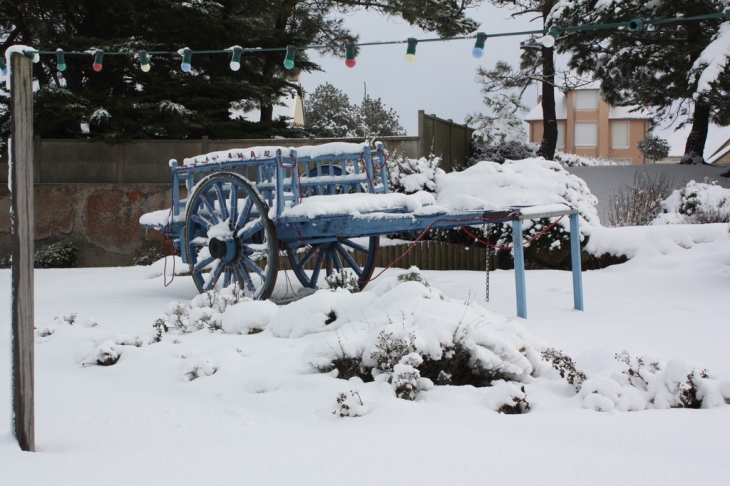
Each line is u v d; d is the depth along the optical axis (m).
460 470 2.34
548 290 7.67
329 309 4.91
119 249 15.02
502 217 5.73
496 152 19.59
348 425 2.96
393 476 2.29
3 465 2.49
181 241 7.84
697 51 16.64
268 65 18.70
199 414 3.34
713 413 3.06
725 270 8.38
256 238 7.45
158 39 16.80
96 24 16.58
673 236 9.77
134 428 3.14
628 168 19.05
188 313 5.75
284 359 4.17
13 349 2.79
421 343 3.73
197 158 7.77
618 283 8.03
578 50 18.25
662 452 2.52
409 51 4.86
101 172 15.43
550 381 3.75
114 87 16.73
